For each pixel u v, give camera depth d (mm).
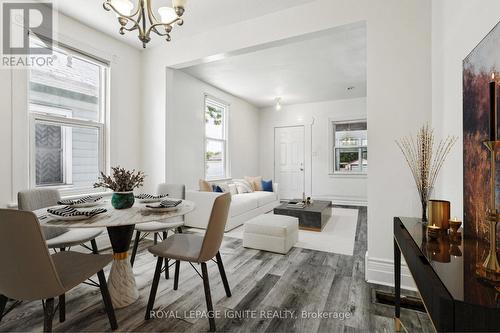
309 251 2992
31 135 2570
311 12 2500
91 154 3141
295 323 1648
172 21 1854
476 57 1241
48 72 2732
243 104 6434
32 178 2572
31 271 1211
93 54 3049
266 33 2736
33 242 1187
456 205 1570
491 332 655
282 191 7090
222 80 4832
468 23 1400
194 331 1568
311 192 6723
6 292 1264
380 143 2191
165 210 1755
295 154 6922
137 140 3648
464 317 679
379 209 2199
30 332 1557
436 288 757
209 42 3113
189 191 3971
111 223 1446
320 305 1858
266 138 7262
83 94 3066
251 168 6887
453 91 1613
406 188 2113
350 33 3053
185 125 4430
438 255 1029
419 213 2072
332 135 6500
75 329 1581
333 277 2314
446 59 1732
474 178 1260
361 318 1702
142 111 3682
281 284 2182
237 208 4156
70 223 1441
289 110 6961
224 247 3145
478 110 1220
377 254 2209
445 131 1759
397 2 2139
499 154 1038
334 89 5426
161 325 1626
